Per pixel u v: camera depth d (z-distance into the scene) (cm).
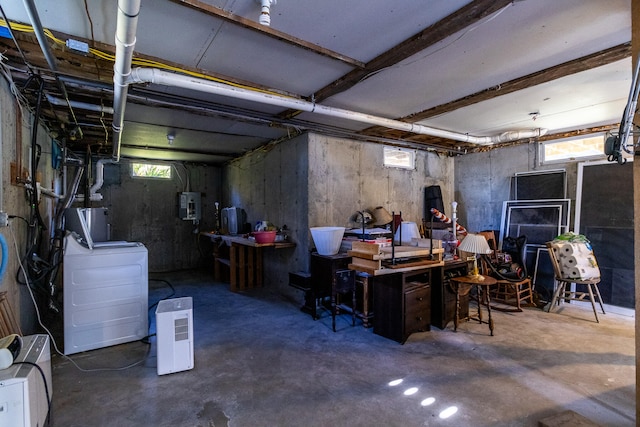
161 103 329
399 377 244
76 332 284
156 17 196
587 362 266
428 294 335
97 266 294
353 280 355
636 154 168
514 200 512
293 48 233
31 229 292
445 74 278
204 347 298
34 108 314
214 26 207
